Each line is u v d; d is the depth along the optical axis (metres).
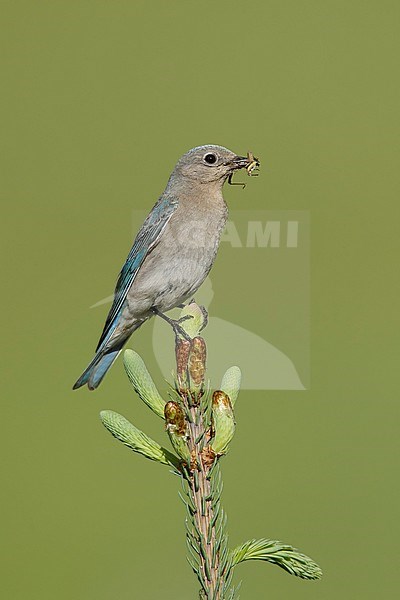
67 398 12.76
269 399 12.03
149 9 17.12
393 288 14.99
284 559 3.88
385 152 16.28
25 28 16.86
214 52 16.92
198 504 3.86
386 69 16.94
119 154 16.16
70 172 15.84
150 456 3.95
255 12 17.41
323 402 12.70
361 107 16.77
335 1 17.33
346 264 15.38
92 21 16.83
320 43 16.95
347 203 15.74
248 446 11.78
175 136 16.30
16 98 16.39
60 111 16.39
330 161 16.47
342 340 14.15
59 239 15.22
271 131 16.52
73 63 16.66
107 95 16.48
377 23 17.36
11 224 15.35
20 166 15.93
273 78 16.86
